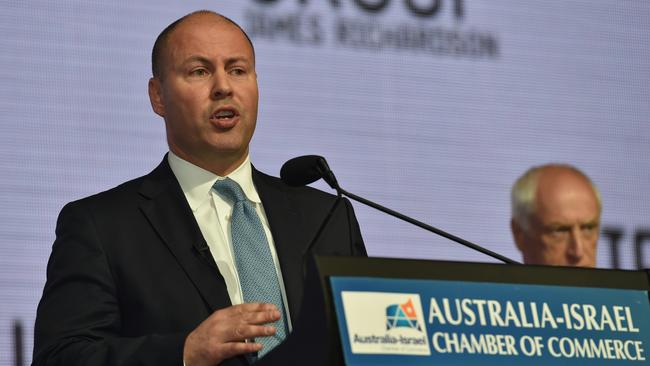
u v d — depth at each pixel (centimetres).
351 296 305
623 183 756
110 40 661
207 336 362
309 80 691
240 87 445
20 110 638
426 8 728
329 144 689
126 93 658
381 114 705
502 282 323
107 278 418
